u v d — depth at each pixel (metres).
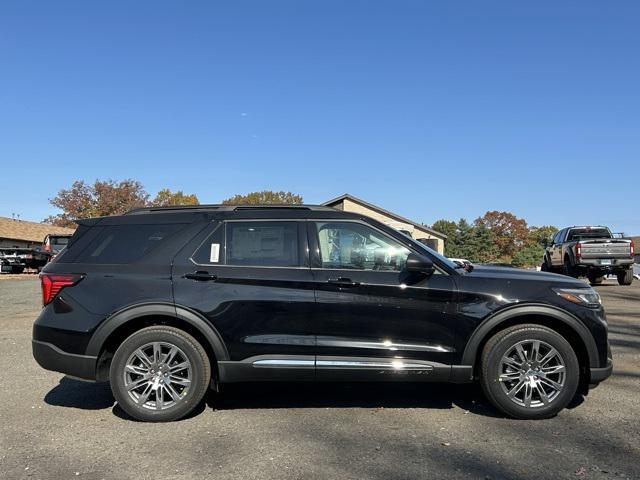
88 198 63.59
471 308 4.68
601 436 4.25
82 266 4.92
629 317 10.47
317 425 4.59
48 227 53.59
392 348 4.67
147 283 4.77
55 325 4.76
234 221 4.99
